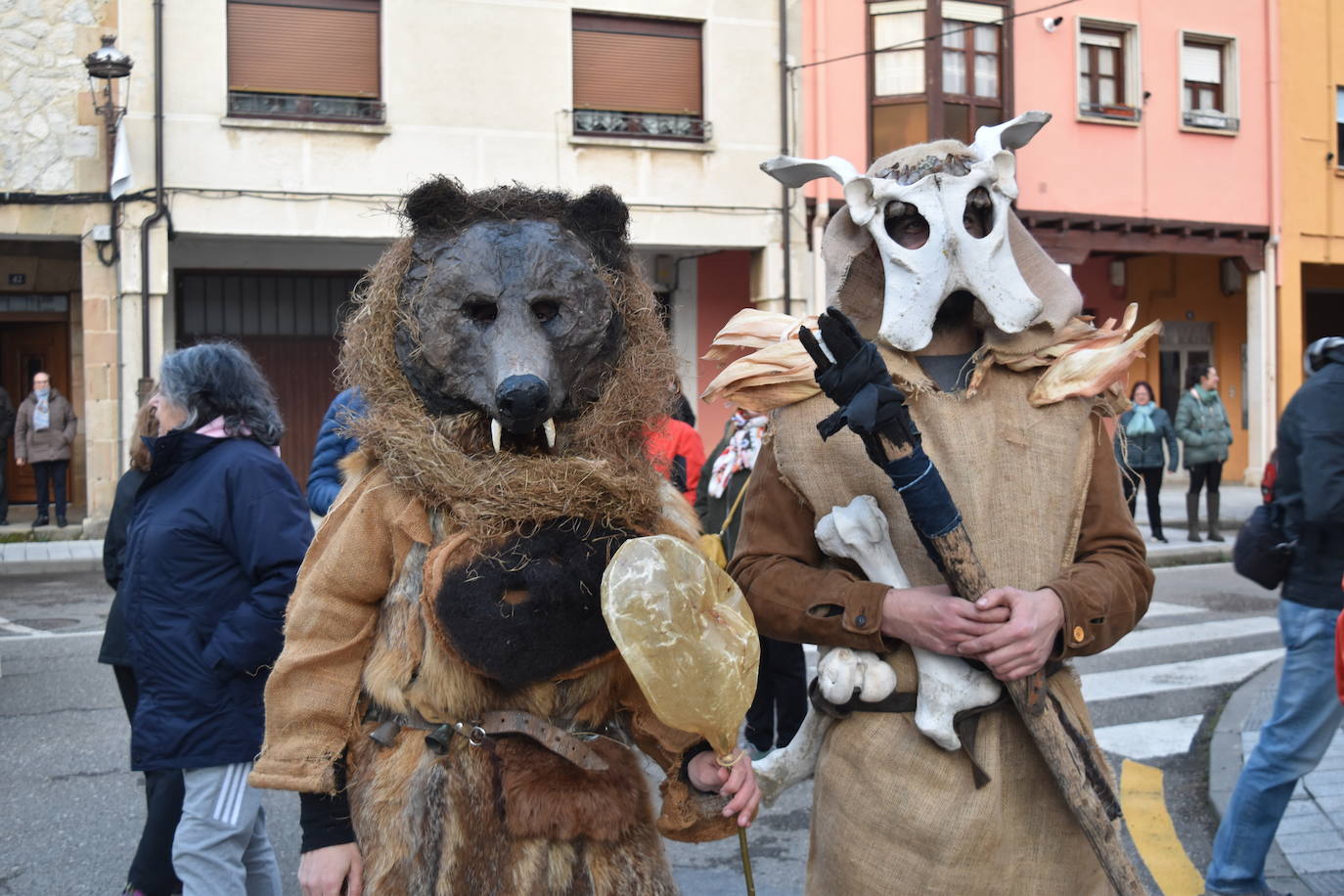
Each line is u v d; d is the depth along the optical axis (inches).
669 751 82.0
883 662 83.2
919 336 83.4
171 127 503.5
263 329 582.6
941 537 76.2
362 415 80.7
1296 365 699.4
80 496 598.9
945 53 604.1
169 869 127.0
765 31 580.7
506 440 78.2
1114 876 78.6
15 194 492.1
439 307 76.1
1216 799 181.5
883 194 84.1
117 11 495.5
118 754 207.3
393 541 78.3
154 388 140.6
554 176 552.1
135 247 500.1
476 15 537.3
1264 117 682.2
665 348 83.3
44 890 152.3
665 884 78.4
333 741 79.0
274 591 116.0
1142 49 649.6
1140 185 652.7
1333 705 133.2
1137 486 92.7
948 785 81.2
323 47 523.2
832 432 74.0
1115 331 85.0
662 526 80.5
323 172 521.7
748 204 581.3
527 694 76.0
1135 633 309.7
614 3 556.1
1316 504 129.1
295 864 161.5
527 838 74.0
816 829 88.2
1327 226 703.1
